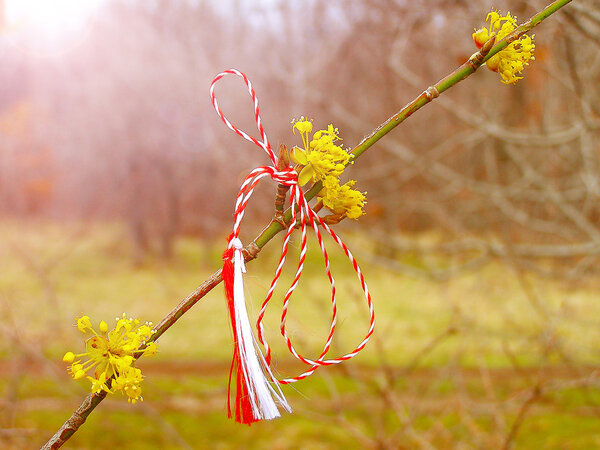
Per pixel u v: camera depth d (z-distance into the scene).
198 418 5.13
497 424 3.67
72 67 15.51
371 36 6.00
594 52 4.27
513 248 4.36
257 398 0.83
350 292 3.81
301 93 5.00
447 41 5.16
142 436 4.75
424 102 0.94
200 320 8.84
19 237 15.56
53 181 17.91
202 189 13.84
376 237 4.63
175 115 13.45
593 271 5.29
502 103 5.86
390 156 8.09
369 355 6.65
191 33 7.02
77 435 4.63
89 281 11.70
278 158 0.91
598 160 4.77
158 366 6.72
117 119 14.96
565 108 5.48
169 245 14.59
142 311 9.45
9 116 17.36
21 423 4.57
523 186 4.96
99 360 0.88
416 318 7.80
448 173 4.90
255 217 7.73
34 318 6.55
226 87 8.20
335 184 0.90
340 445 4.33
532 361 5.41
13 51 16.27
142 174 14.79
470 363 5.73
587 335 5.19
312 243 11.04
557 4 0.95
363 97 7.99
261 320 0.84
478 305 6.43
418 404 3.84
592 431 4.18
